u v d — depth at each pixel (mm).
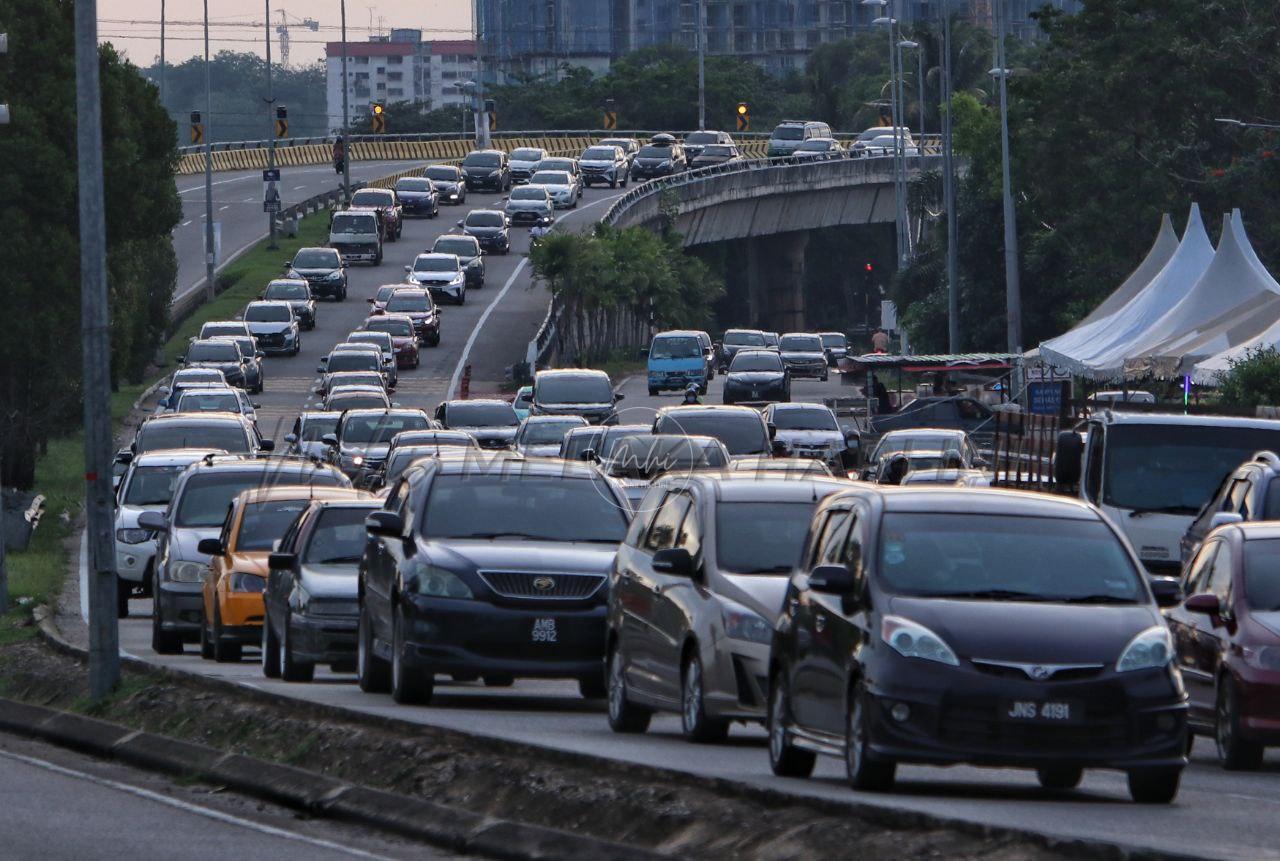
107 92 135500
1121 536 36000
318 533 59469
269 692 45906
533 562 49375
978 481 77688
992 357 158250
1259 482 51812
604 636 49250
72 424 136375
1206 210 162500
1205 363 96688
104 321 53406
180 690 49719
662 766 32688
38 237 129625
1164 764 32875
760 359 190625
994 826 26625
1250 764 42625
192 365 190375
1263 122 161000
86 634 77125
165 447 103000
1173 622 47219
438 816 33812
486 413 141500
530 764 34781
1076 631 33250
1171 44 162000
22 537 110562
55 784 40125
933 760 32500
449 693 55375
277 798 38250
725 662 40906
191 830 33750
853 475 90500
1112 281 173875
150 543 83438
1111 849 25203
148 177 150625
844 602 34938
